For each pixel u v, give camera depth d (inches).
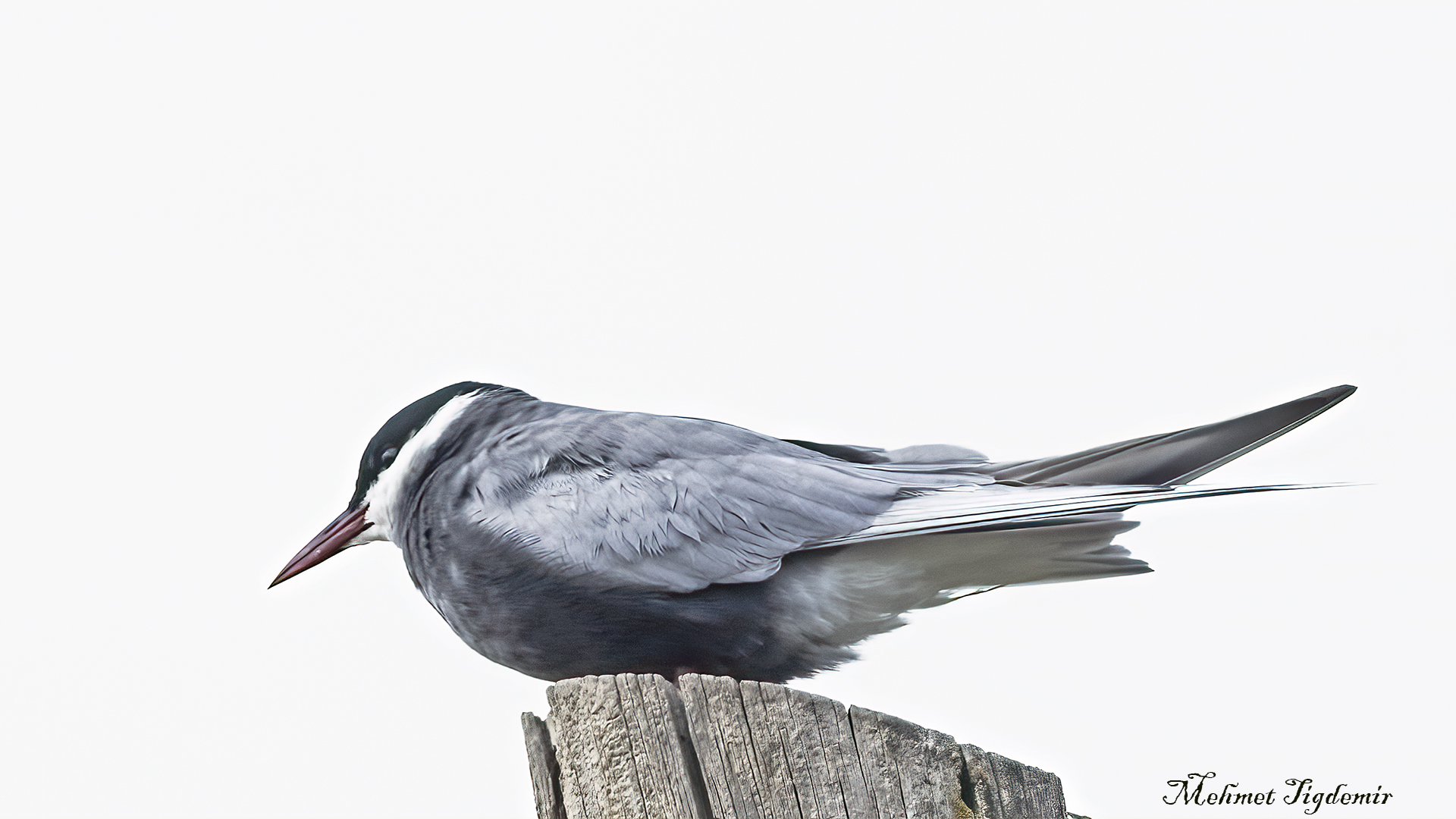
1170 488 306.7
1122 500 307.6
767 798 257.1
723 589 326.6
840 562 334.0
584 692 276.2
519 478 341.4
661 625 326.6
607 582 326.0
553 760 285.6
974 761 260.5
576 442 345.4
